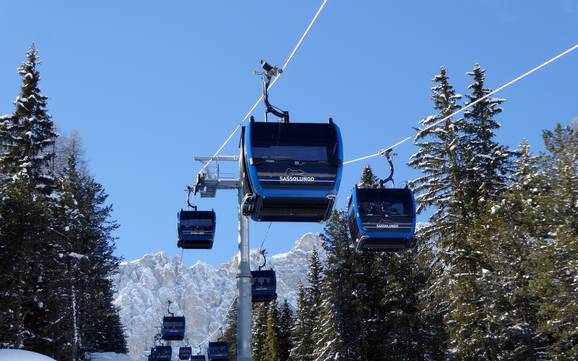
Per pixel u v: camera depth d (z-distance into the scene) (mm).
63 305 43188
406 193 20500
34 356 10008
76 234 48875
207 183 21641
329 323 46562
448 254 38156
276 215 15102
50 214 40781
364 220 20125
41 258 39406
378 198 20453
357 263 45688
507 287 33375
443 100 41531
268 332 86500
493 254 33969
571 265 27375
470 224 37719
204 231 30812
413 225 20234
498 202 35156
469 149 40031
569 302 27703
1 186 37406
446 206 39781
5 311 34875
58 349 41844
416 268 43219
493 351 34562
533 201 32062
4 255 34781
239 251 19047
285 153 14719
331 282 46281
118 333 94375
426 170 40594
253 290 35188
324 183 14711
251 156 14625
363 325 44875
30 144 42750
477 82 42031
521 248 32906
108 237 57125
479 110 41469
